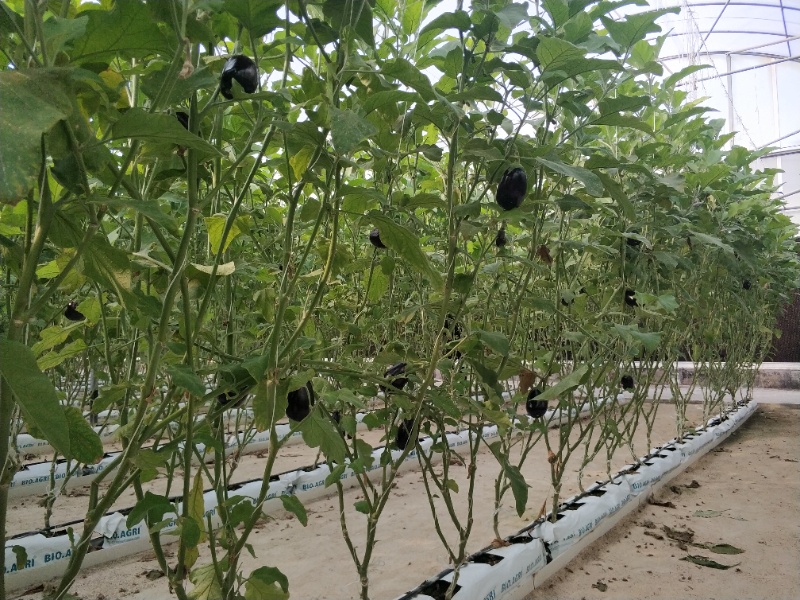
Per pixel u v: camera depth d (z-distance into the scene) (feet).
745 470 13.78
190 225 3.88
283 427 16.79
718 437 16.43
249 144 4.29
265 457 14.90
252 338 8.36
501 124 6.46
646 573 8.31
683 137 12.20
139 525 9.15
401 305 10.04
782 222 17.26
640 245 10.16
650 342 6.16
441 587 6.88
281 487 11.12
